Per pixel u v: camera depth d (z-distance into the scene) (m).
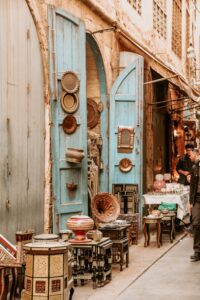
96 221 9.46
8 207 7.34
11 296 5.81
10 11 7.53
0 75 7.21
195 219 8.94
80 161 8.99
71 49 9.10
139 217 11.68
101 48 11.48
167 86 18.08
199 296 6.61
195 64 25.28
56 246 5.52
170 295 6.66
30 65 8.13
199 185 8.94
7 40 7.43
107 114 11.87
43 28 8.52
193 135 21.64
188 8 23.75
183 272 8.03
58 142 8.74
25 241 6.07
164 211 11.17
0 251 5.73
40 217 8.33
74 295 6.66
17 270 5.88
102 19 11.69
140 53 14.53
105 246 7.16
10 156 7.44
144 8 15.27
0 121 7.19
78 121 9.10
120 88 11.84
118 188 11.70
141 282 7.37
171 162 19.05
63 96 8.86
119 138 11.71
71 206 8.91
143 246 10.51
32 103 8.16
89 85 11.92
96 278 7.04
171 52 19.44
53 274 5.50
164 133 18.59
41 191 8.39
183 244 10.88
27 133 7.98
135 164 11.70
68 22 9.05
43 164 8.50
